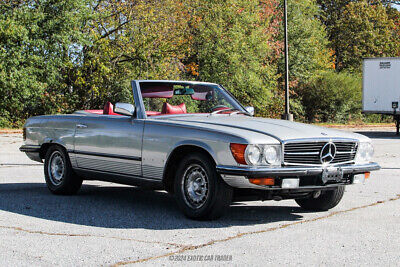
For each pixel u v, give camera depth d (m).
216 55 34.22
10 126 29.00
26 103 29.06
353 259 4.20
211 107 6.85
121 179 6.57
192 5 34.09
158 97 6.55
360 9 53.19
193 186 5.73
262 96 35.59
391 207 6.65
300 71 43.41
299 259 4.18
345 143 5.87
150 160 6.07
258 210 6.49
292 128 5.75
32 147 7.89
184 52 33.25
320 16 54.88
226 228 5.35
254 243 4.70
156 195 7.62
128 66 31.47
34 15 26.77
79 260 4.11
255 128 5.58
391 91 28.09
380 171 10.73
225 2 34.31
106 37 30.30
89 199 7.16
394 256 4.30
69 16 27.39
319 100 45.81
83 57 29.70
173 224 5.52
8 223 5.50
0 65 25.67
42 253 4.31
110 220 5.70
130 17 29.66
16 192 7.69
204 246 4.57
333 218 5.95
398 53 53.78
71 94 30.58
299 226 5.48
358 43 53.47
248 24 35.34
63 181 7.36
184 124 5.80
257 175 5.15
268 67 36.97
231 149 5.27
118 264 4.00
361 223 5.66
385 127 40.34
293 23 42.19
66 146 7.28
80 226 5.38
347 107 46.00
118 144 6.48
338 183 5.76
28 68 26.83
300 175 5.38
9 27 25.66
